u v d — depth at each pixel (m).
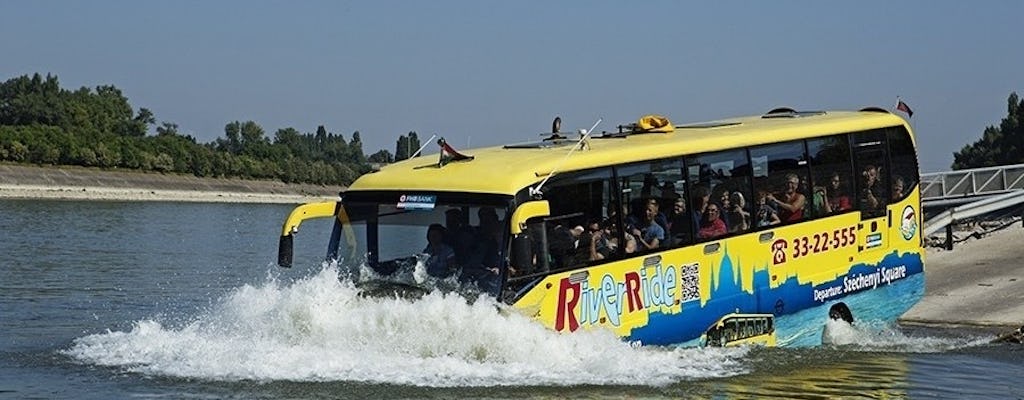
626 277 17.44
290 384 15.34
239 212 116.19
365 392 14.91
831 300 20.80
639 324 17.58
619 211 17.47
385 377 15.58
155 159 158.88
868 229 21.61
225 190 166.75
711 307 18.69
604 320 17.09
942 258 33.44
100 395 15.27
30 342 21.42
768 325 19.64
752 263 19.36
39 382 16.33
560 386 15.55
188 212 110.12
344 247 17.31
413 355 16.30
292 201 171.25
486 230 16.28
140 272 41.69
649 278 17.77
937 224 34.97
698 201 18.62
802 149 20.47
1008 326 23.80
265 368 16.03
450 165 17.28
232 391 15.17
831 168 20.97
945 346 20.59
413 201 16.83
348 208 17.38
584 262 16.92
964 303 26.48
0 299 30.94
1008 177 47.88
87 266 43.81
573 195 16.92
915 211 22.73
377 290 16.84
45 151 142.38
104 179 147.38
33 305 29.59
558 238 16.67
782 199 20.02
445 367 15.98
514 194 16.16
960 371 17.94
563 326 16.59
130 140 163.38
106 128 187.75
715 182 18.94
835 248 20.94
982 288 28.12
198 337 18.11
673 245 18.16
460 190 16.52
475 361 16.14
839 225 21.02
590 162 17.14
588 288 16.92
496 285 16.12
